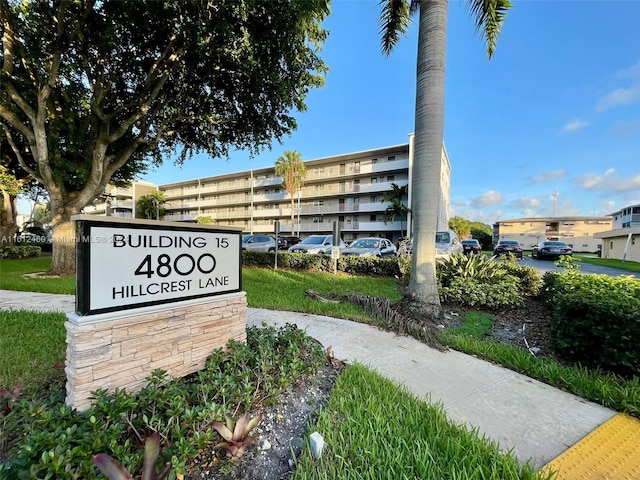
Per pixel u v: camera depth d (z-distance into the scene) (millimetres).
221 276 2613
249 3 5520
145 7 6074
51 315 4148
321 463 1540
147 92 8070
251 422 1657
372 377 2572
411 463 1549
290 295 5801
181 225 2303
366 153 28344
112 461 1160
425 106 4660
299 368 2441
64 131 8492
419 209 4773
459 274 5996
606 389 2449
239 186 38469
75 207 8586
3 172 9672
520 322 4484
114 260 1922
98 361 1826
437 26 4559
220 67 7289
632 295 3506
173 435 1479
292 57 7125
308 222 32656
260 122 9422
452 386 2586
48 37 6863
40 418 1523
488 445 1736
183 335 2301
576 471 1644
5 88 6875
